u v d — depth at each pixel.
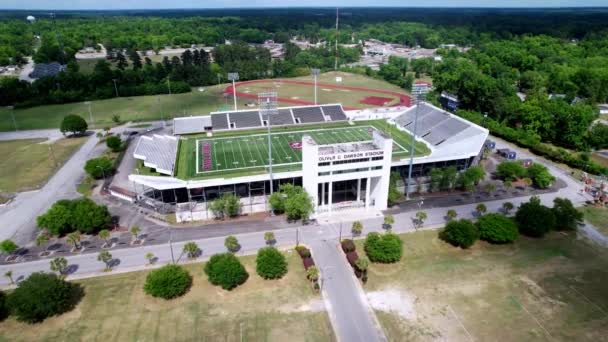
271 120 147.12
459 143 120.19
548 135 149.00
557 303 68.88
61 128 152.25
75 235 82.88
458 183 108.75
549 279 74.88
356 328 63.31
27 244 84.94
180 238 87.31
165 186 94.00
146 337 61.41
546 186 111.75
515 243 86.25
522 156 137.62
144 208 99.44
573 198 106.31
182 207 98.19
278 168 109.25
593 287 72.81
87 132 161.62
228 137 134.62
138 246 84.19
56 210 85.94
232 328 63.06
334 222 93.81
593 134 142.62
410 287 72.38
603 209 100.56
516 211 97.25
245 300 69.00
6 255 81.12
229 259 71.75
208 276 72.31
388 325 63.94
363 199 104.81
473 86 172.88
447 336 61.91
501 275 75.81
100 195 106.69
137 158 125.69
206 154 119.88
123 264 78.31
